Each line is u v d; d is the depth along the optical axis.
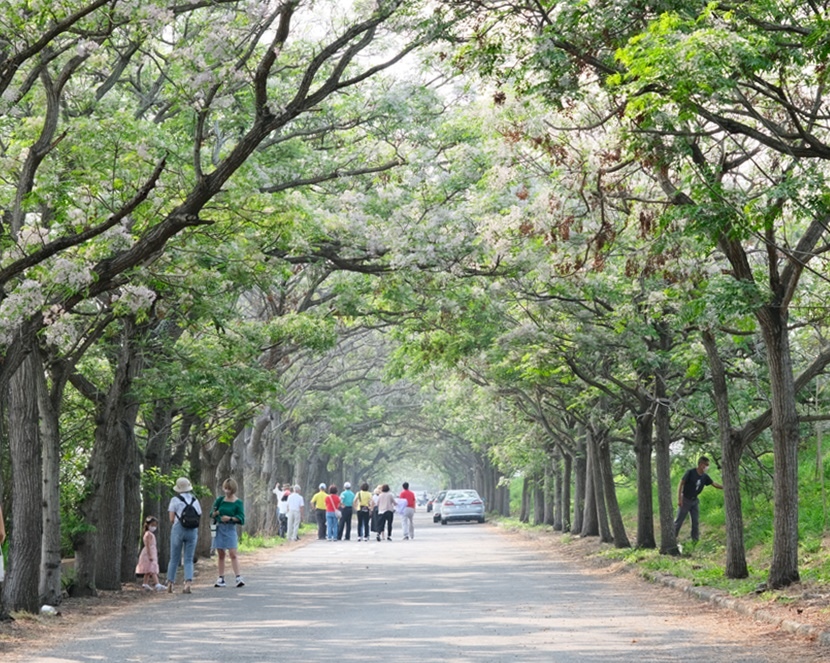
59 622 16.03
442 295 26.33
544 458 48.00
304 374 52.56
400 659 11.22
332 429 70.06
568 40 12.79
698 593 17.80
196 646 12.68
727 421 19.72
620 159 15.60
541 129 15.55
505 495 78.25
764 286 16.98
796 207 12.27
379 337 55.72
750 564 23.44
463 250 22.62
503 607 17.14
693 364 20.20
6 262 14.51
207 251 18.78
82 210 15.13
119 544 22.20
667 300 18.86
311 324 26.66
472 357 33.25
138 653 12.18
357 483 119.88
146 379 21.72
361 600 18.86
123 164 17.28
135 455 24.77
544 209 17.38
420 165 23.67
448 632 13.71
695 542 28.73
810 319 18.75
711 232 12.52
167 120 21.88
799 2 12.10
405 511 47.78
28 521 16.98
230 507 22.58
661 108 12.83
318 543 44.16
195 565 29.45
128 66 22.66
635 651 11.69
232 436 29.23
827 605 14.32
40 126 16.89
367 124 23.38
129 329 21.52
